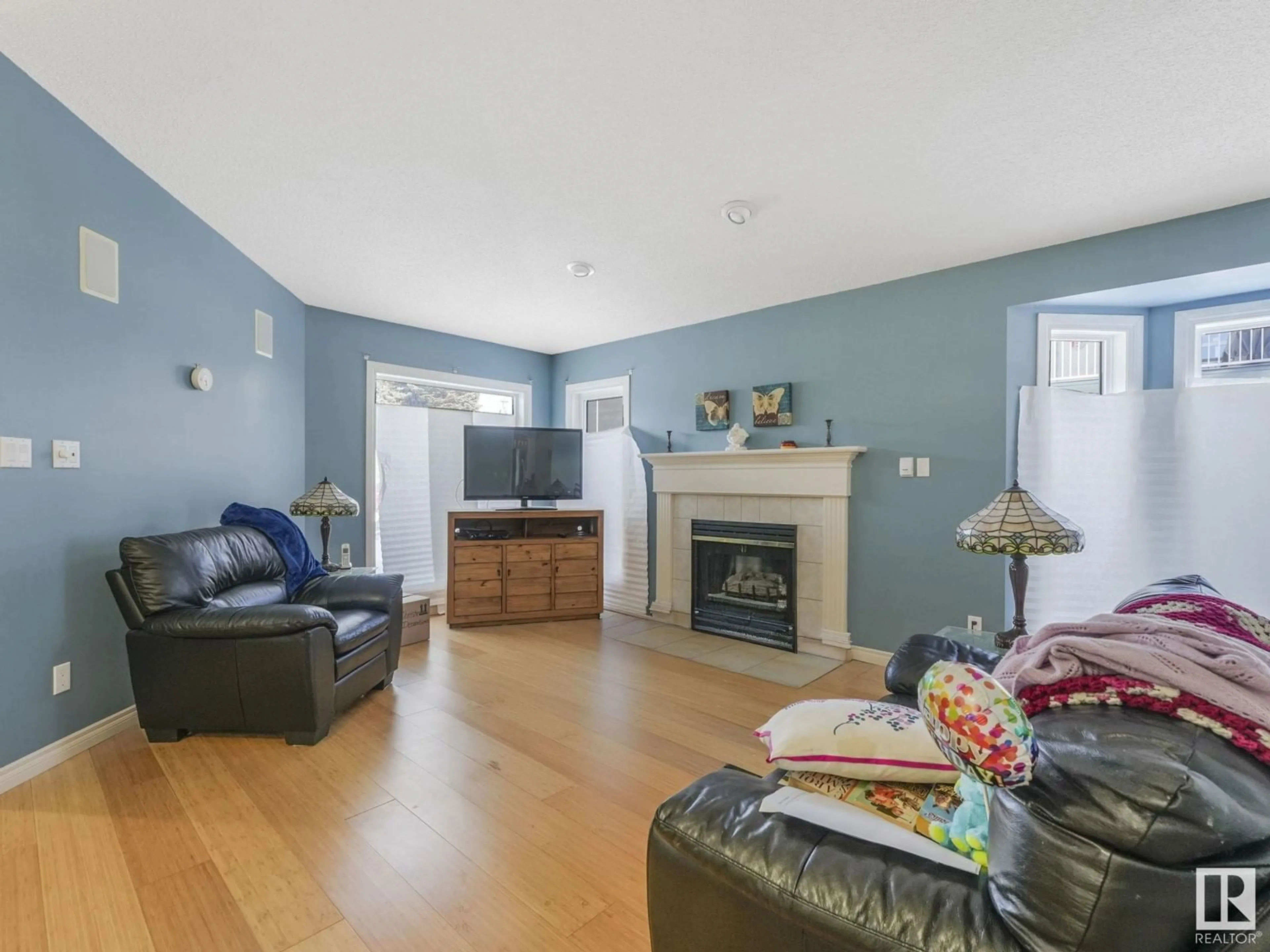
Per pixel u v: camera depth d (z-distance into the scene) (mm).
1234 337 3191
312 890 1644
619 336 5359
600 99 2049
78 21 1752
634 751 2518
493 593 4738
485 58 1854
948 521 3564
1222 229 2779
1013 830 733
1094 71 1877
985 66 1861
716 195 2717
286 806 2062
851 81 1939
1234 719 738
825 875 879
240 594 2924
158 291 2848
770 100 2039
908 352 3729
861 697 3199
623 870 1746
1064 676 871
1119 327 3426
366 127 2252
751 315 4527
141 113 2221
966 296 3506
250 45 1827
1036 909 697
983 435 3447
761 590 4363
